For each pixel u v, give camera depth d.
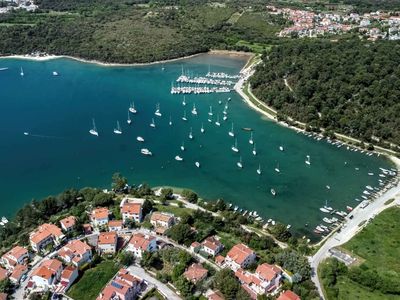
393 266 182.00
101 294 156.62
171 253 177.88
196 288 164.00
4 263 175.75
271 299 157.38
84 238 189.38
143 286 166.25
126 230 197.00
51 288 162.88
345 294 166.75
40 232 186.50
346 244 196.00
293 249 191.88
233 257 175.88
